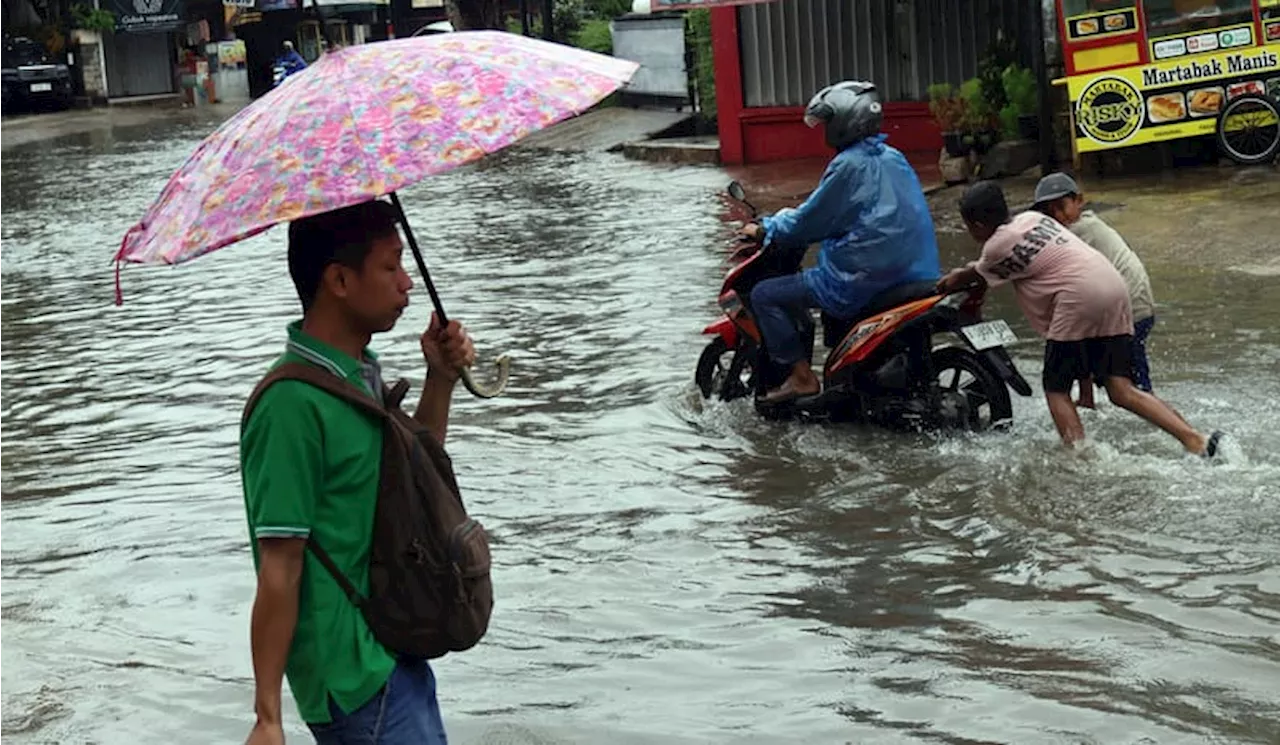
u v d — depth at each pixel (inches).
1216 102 652.7
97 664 242.5
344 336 141.3
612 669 228.1
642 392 399.2
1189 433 303.9
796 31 901.8
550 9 1365.7
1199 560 253.0
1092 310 305.4
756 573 265.0
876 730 202.2
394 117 135.0
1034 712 203.5
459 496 144.3
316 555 136.2
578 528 295.3
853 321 350.6
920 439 337.7
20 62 2026.3
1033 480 299.3
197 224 131.9
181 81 2253.9
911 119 869.2
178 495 337.1
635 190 864.3
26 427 414.6
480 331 495.2
